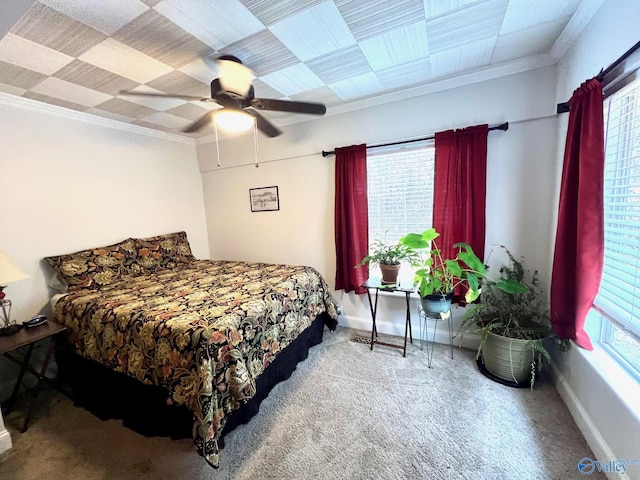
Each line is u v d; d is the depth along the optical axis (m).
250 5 1.32
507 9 1.47
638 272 1.27
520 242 2.25
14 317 2.24
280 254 3.43
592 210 1.42
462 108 2.30
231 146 3.50
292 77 2.11
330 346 2.65
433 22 1.54
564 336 1.73
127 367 1.70
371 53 1.83
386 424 1.69
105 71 1.88
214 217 3.83
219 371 1.51
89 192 2.70
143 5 1.29
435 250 2.29
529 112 2.11
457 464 1.42
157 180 3.31
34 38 1.50
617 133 1.44
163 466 1.49
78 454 1.58
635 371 1.35
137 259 2.81
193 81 2.07
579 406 1.60
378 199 2.80
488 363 2.09
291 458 1.49
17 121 2.24
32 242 2.33
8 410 1.96
